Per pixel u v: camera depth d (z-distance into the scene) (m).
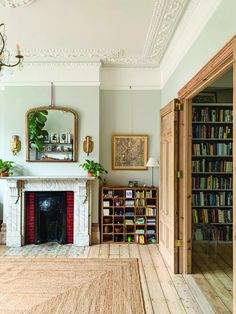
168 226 4.15
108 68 5.49
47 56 4.88
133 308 2.93
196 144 5.18
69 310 2.87
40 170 5.25
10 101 5.21
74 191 5.20
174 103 3.83
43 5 3.23
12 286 3.41
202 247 5.06
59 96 5.26
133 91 5.54
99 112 5.33
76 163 5.29
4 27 3.79
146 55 4.86
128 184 5.52
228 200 5.19
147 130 5.52
